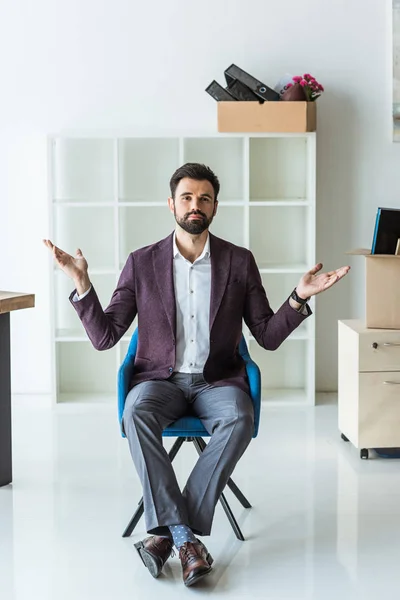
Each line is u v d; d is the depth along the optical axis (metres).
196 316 3.93
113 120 6.21
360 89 6.21
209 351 3.90
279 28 6.16
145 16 6.14
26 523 4.04
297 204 5.98
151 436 3.60
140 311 3.93
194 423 3.81
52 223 5.98
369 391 4.87
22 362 6.42
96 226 6.29
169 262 3.93
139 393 3.76
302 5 6.15
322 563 3.62
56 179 6.24
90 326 3.80
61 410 6.03
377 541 3.84
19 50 6.16
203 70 6.18
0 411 4.50
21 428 5.59
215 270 3.92
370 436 4.88
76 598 3.33
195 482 3.58
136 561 3.66
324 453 5.06
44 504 4.27
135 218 6.29
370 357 4.85
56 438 5.37
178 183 3.88
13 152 6.23
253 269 4.01
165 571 3.57
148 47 6.16
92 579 3.49
